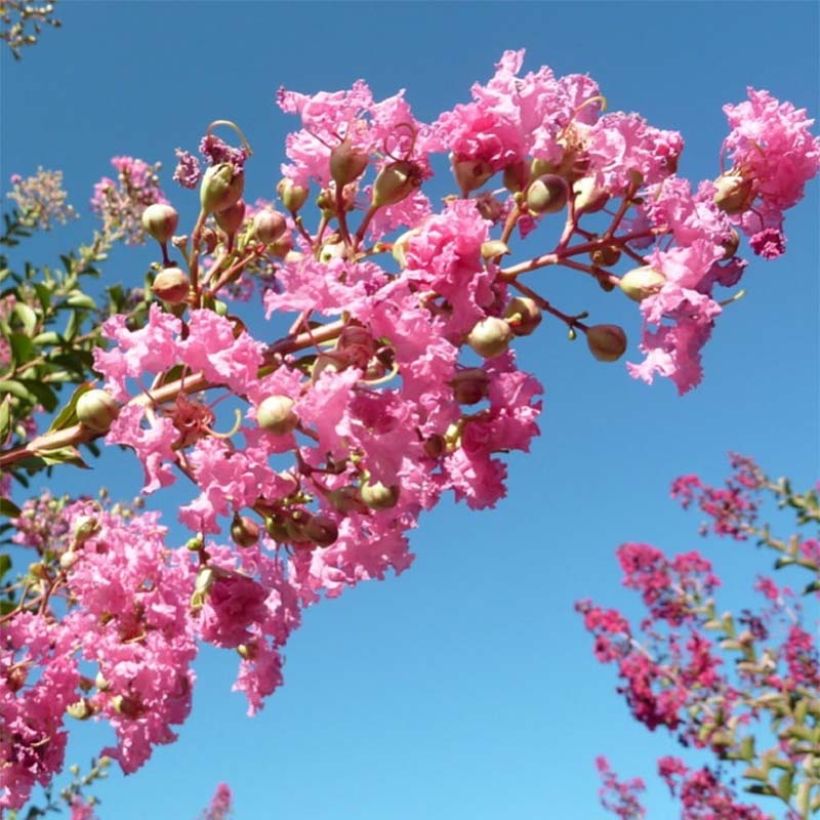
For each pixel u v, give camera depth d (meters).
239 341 0.21
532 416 0.23
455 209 0.21
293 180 0.24
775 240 0.25
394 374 0.21
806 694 0.65
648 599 0.77
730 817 0.71
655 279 0.22
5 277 0.58
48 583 0.28
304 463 0.22
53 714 0.26
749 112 0.25
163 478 0.21
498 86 0.23
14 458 0.23
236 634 0.25
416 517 0.24
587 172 0.23
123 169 0.75
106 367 0.21
